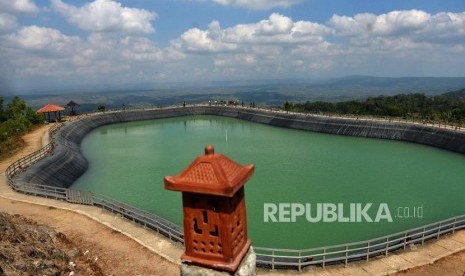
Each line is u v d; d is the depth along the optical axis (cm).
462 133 5550
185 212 744
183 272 760
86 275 1884
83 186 4394
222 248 729
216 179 692
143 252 2198
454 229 2509
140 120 10331
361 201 3662
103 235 2422
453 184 4156
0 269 1538
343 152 5959
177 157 5953
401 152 5788
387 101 11344
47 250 1942
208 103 12175
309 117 8356
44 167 4256
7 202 3064
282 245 2694
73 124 7838
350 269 2066
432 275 2002
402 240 2461
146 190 4178
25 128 6694
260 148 6488
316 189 4091
